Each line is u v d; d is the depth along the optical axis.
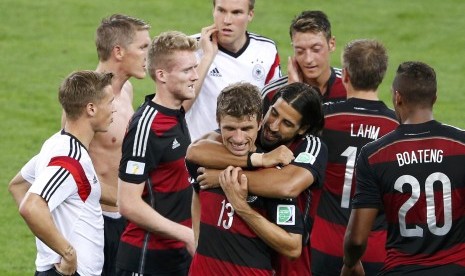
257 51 28.56
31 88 51.09
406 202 20.38
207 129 27.98
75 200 21.31
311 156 19.62
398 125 22.27
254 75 28.47
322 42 25.45
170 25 59.28
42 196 20.56
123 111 26.14
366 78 23.78
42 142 44.69
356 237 21.16
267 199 19.39
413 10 62.31
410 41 58.06
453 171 20.23
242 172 19.36
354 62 23.77
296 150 19.88
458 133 20.48
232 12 27.62
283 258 19.89
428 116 20.64
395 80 20.86
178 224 23.22
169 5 62.94
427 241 20.30
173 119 23.41
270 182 19.14
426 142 20.45
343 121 23.89
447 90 51.72
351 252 21.56
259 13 61.34
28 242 34.84
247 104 19.06
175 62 23.11
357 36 58.28
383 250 24.17
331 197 24.28
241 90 19.23
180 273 23.97
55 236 20.64
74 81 21.36
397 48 57.03
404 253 20.47
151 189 23.45
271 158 19.36
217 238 19.64
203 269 19.80
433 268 20.25
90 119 21.48
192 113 27.92
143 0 63.88
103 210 25.83
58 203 20.84
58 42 57.12
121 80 25.91
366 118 23.84
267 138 19.86
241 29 27.84
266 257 19.67
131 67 25.72
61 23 59.88
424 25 60.09
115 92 25.89
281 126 19.64
